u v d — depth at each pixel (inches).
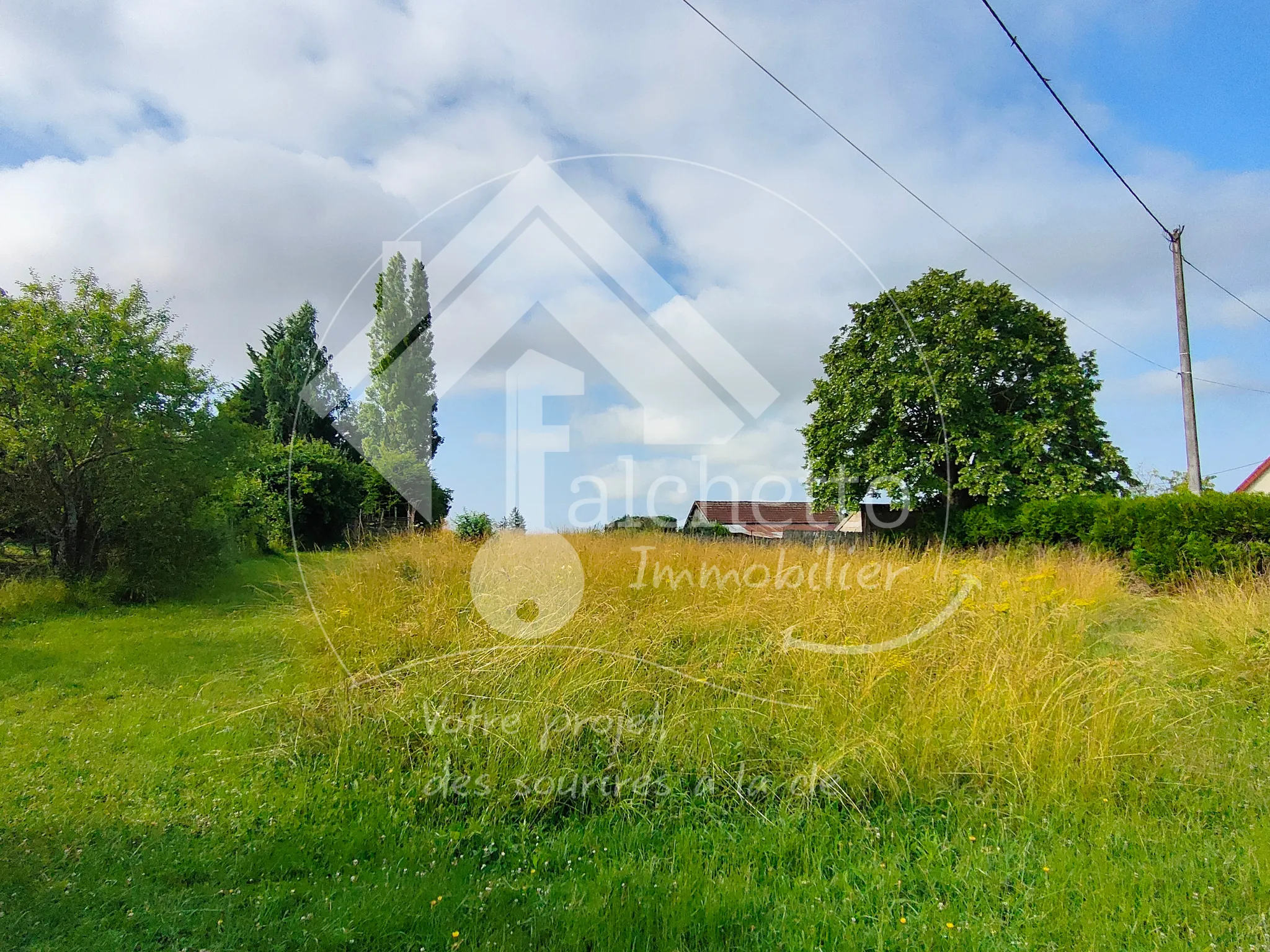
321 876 99.4
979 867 97.3
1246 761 127.6
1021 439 538.9
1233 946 80.2
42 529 409.7
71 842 108.0
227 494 465.4
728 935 83.4
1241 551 327.9
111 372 389.7
